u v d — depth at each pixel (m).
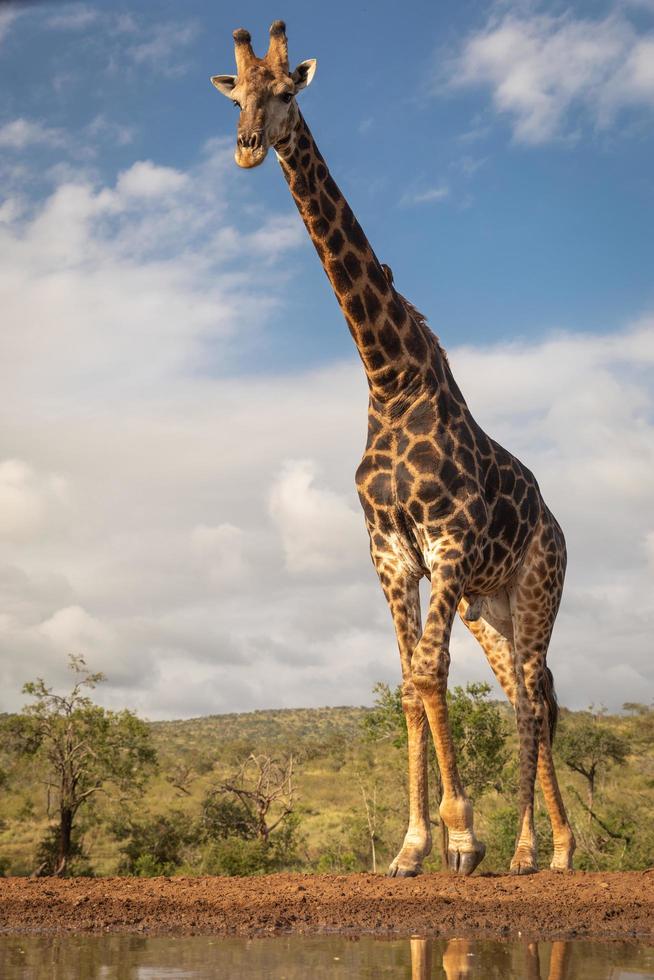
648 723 44.66
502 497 8.02
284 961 4.19
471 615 8.40
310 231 7.66
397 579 7.61
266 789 38.91
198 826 38.47
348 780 56.38
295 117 7.38
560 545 8.86
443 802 7.17
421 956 4.36
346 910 5.50
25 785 41.38
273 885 6.45
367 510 7.69
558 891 6.11
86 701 36.50
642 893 6.03
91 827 42.62
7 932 5.05
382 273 7.75
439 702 6.94
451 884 6.43
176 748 89.00
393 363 7.57
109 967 4.00
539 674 8.56
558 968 4.06
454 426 7.60
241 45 7.20
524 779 8.27
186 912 5.47
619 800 31.23
